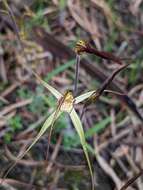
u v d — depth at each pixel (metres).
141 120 0.53
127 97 0.52
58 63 0.58
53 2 0.61
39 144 0.51
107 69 0.57
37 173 0.49
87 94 0.27
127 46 0.60
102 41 0.61
